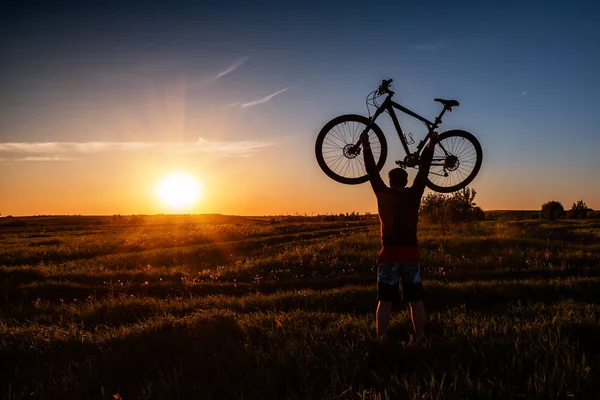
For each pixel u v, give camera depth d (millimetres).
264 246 25297
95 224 79000
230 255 22859
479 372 4871
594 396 4184
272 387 4566
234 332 6824
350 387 4324
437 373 4832
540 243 20469
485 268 16469
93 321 9445
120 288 14656
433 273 15258
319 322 7410
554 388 4289
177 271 18234
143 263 21391
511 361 4973
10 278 16750
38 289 14219
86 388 4867
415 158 6652
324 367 5000
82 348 6383
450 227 30328
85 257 25141
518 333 5926
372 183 6363
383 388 4441
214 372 5113
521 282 12023
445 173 6805
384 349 5582
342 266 17312
